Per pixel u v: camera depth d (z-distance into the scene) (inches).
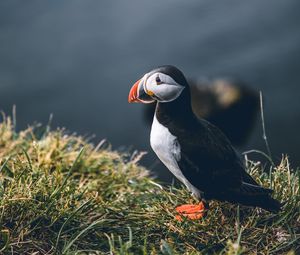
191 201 284.8
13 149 334.6
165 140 264.7
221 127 591.8
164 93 262.2
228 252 234.8
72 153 329.4
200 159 261.0
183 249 254.7
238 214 257.8
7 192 265.7
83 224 260.7
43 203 262.2
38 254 249.1
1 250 243.0
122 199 299.1
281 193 275.1
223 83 605.0
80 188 293.0
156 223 267.4
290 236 257.3
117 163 345.4
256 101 607.8
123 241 259.0
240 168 265.9
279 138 612.4
